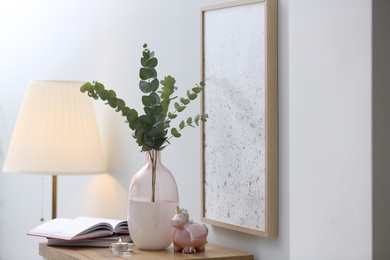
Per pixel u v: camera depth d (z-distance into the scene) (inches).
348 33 56.5
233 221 77.4
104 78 112.2
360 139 55.5
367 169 54.9
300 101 61.7
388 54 55.3
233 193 77.4
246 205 75.3
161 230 75.5
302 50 61.2
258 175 73.4
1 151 148.7
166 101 76.2
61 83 107.0
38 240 133.2
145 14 99.4
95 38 115.0
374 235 54.8
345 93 56.8
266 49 71.8
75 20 121.8
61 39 126.5
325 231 58.9
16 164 105.8
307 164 60.8
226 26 78.7
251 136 74.4
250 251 75.9
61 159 105.0
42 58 133.6
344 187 57.1
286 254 70.9
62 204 126.2
